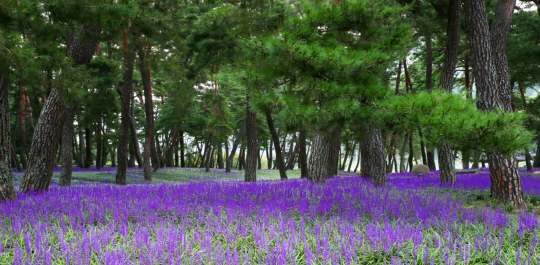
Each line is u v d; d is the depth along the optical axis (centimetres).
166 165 4675
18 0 696
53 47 784
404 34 780
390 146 3094
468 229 577
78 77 820
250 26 1138
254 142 2030
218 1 1414
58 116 1010
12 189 780
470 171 2648
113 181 2200
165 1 1016
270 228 501
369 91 683
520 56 1931
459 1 1392
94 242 438
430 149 569
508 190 894
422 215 633
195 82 2370
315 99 748
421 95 607
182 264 395
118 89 2797
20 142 3831
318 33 831
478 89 955
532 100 2970
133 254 412
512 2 990
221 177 3306
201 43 1520
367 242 487
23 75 726
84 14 762
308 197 829
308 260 399
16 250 394
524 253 459
